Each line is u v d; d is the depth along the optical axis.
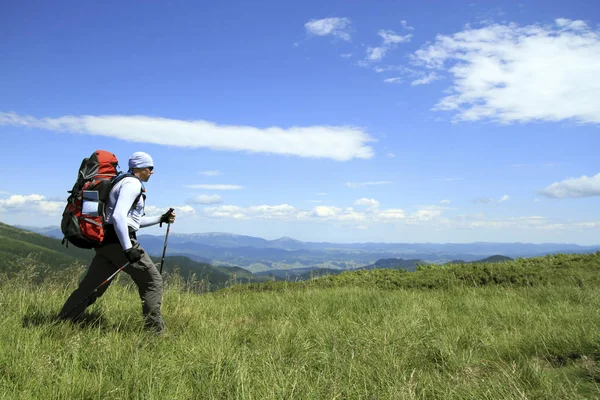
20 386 3.51
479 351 5.13
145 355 4.33
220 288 12.34
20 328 4.81
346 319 6.50
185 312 6.66
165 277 8.76
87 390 3.46
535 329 5.66
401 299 8.48
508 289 10.33
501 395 3.62
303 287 12.51
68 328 4.95
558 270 12.24
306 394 3.62
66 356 4.08
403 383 3.81
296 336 5.38
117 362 4.12
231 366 4.18
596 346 4.83
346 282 13.23
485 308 7.65
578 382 4.04
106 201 5.32
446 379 4.12
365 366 4.32
